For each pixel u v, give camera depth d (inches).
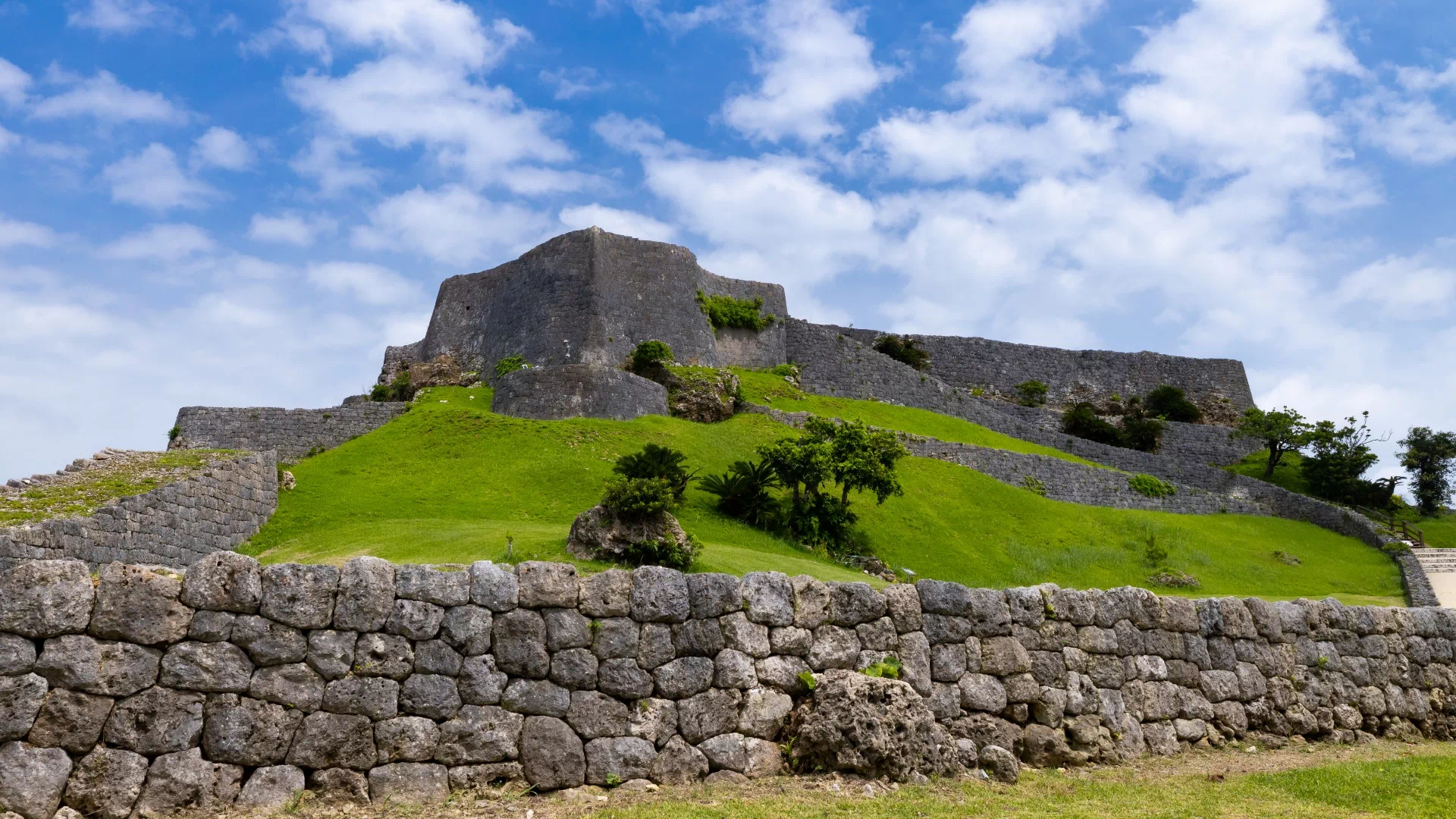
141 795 327.0
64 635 326.3
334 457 1656.0
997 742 471.5
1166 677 538.6
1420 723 623.5
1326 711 588.1
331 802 353.1
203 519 1059.3
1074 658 509.7
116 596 336.2
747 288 2797.7
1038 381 3282.5
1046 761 482.0
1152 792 438.0
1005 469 2174.0
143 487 968.3
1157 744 520.4
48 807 312.3
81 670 325.1
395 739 366.9
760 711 429.4
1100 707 508.1
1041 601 511.8
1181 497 2293.3
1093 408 3248.0
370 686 367.2
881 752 418.6
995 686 482.3
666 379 2181.3
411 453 1662.2
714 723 419.2
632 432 1795.0
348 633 369.1
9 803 306.3
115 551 868.6
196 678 342.0
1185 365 3449.8
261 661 353.7
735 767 416.5
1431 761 510.0
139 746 329.7
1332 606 619.8
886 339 3147.1
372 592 375.2
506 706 387.2
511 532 1163.3
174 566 982.4
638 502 1073.5
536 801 374.3
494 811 360.8
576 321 2325.3
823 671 449.1
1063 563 1632.6
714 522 1427.2
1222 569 1761.8
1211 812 403.9
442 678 379.2
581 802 376.5
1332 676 599.2
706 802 381.1
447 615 386.0
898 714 429.7
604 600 413.7
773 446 1539.1
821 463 1471.5
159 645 340.2
